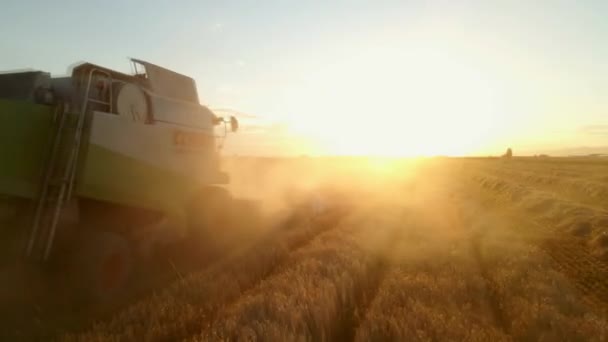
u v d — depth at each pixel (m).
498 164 88.75
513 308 6.10
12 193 6.17
